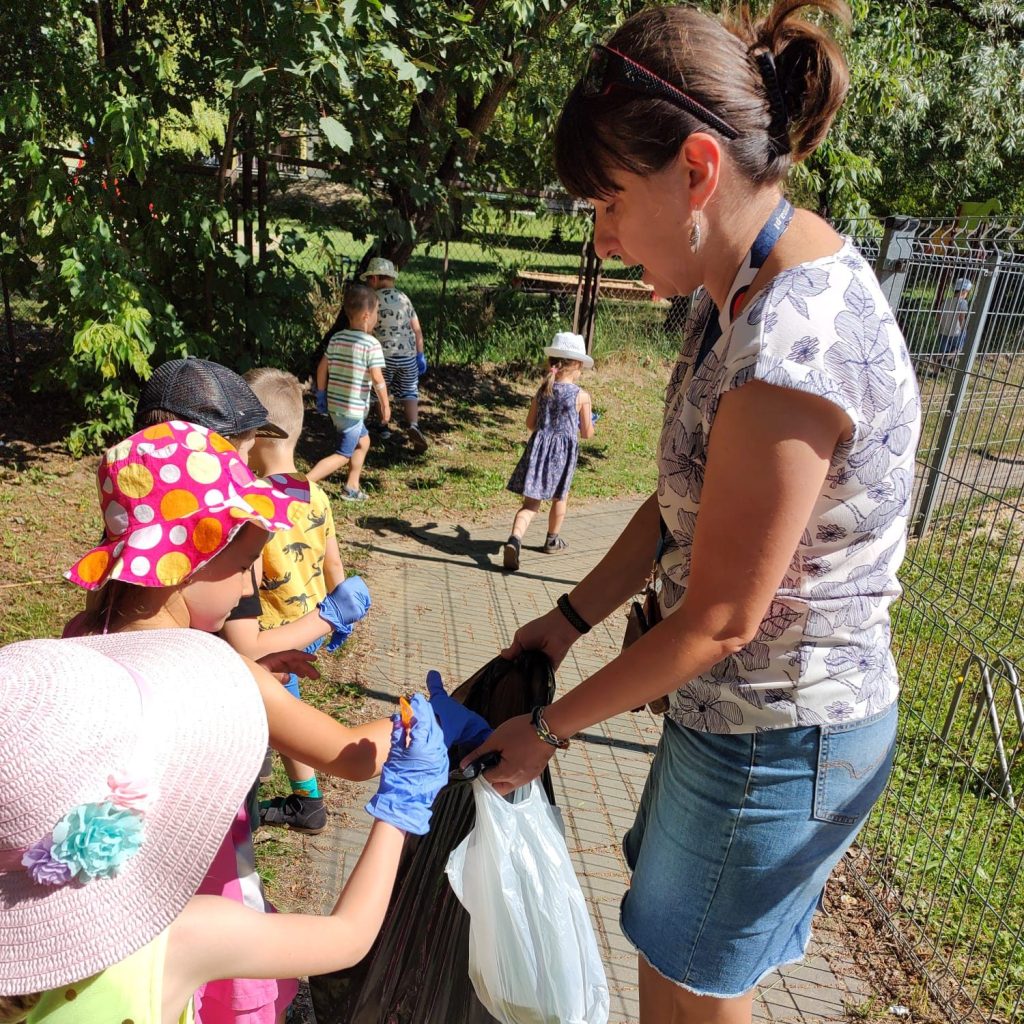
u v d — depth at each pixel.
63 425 6.88
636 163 1.29
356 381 6.58
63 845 1.09
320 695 4.16
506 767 1.58
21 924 1.14
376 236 7.96
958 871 3.11
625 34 1.30
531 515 6.21
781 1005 2.77
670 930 1.63
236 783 1.26
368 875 1.43
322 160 7.52
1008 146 14.18
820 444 1.24
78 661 1.17
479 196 8.60
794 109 1.31
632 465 8.77
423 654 4.72
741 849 1.51
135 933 1.17
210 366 2.12
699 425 1.42
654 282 1.47
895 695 1.54
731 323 1.33
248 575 2.39
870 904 3.21
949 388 6.12
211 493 1.71
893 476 1.34
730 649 1.32
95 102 5.92
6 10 5.82
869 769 1.50
